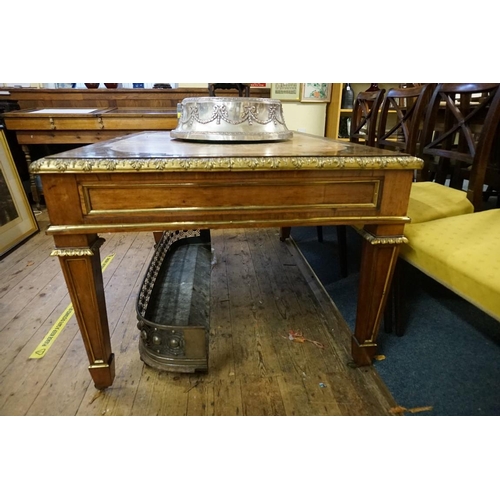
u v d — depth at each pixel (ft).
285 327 4.45
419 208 4.11
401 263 3.91
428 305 4.85
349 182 2.81
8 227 7.05
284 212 2.82
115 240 7.48
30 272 6.00
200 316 4.16
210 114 3.61
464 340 4.13
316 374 3.67
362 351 3.65
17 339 4.24
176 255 5.78
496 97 3.76
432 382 3.52
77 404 3.32
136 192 2.61
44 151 10.60
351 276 5.79
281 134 3.84
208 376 3.66
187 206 2.70
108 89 9.42
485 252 2.85
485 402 3.28
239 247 7.02
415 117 5.20
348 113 10.20
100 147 3.18
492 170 7.11
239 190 2.71
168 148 3.13
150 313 4.11
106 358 3.32
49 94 9.37
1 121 9.20
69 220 2.63
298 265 6.20
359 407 3.27
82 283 2.92
